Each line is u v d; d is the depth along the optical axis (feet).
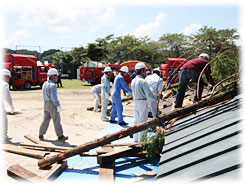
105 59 165.27
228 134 6.67
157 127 13.29
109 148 14.87
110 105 36.96
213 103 10.66
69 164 14.07
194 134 8.20
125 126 24.39
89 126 24.98
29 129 23.25
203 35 111.75
